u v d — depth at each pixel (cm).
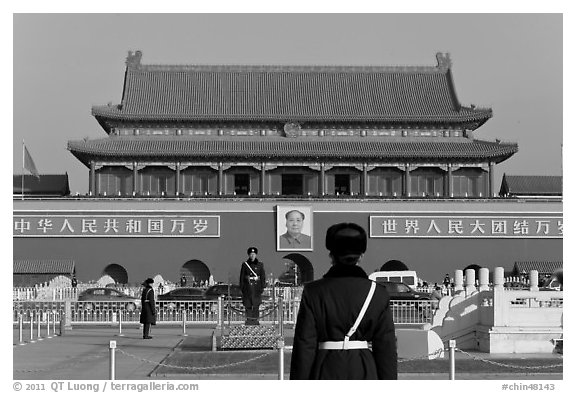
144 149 12544
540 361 4159
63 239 11919
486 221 12138
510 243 12131
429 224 12131
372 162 12769
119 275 12138
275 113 13125
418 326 6700
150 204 12044
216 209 12100
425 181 12900
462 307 4928
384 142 13025
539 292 4700
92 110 12688
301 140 13038
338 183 12950
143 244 12000
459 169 12912
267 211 12138
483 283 5119
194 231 12050
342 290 1791
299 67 14050
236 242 12094
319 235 12131
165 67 13875
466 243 12131
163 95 13512
